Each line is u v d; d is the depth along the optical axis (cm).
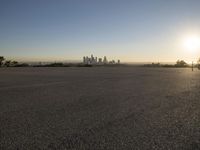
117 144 598
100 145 591
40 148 573
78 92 1578
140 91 1628
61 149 566
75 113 943
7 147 581
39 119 848
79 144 598
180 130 721
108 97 1353
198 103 1177
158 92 1580
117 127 749
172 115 914
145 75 3591
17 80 2594
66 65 10612
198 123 800
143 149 565
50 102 1194
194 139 637
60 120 834
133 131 707
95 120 834
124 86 1956
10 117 878
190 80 2638
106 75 3547
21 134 680
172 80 2630
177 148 571
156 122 810
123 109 1023
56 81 2466
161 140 628
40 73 4131
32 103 1167
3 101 1228
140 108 1045
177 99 1295
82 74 3819
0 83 2236
